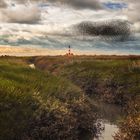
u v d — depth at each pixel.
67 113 14.23
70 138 12.91
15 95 13.40
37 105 13.57
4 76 17.80
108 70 32.38
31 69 25.97
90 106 19.33
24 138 11.18
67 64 46.19
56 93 16.94
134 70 29.70
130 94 23.91
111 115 19.42
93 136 14.75
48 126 12.68
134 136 13.04
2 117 11.54
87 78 32.16
